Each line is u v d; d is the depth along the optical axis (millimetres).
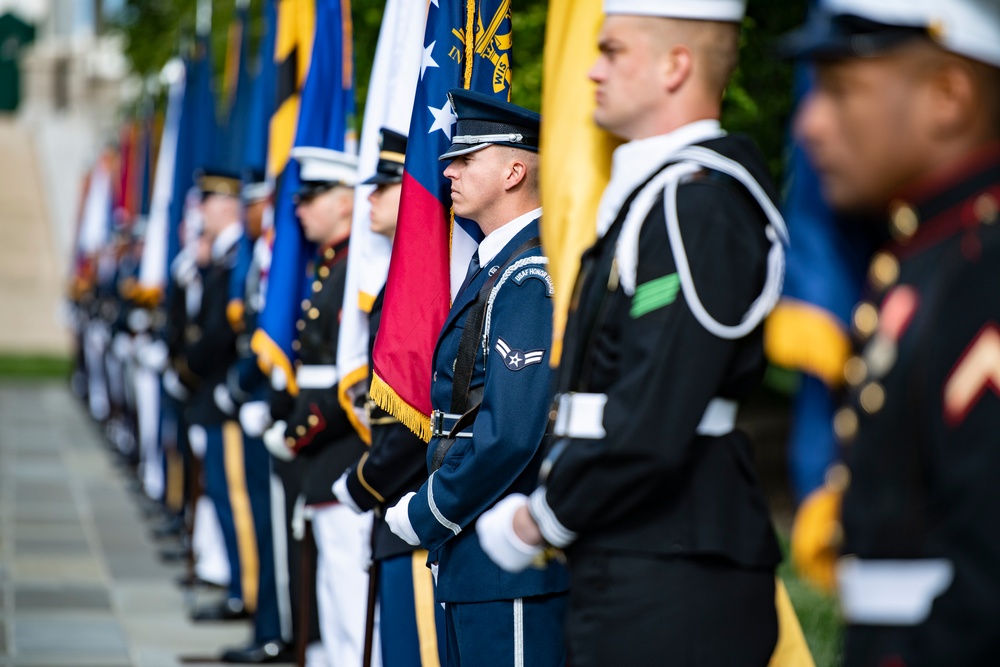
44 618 19938
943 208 5176
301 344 14227
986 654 4750
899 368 5102
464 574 9703
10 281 88938
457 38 11758
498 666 9586
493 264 9945
